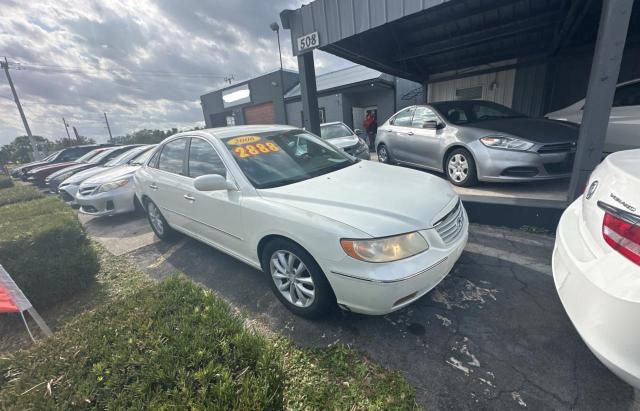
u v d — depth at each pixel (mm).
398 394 1550
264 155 2740
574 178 2967
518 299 2195
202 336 1403
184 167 3164
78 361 1333
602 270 1274
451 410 1450
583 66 7047
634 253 1173
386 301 1731
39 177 11180
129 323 1531
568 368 1614
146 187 3791
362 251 1729
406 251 1762
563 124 4332
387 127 6246
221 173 2654
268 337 2049
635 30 5855
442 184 2488
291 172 2637
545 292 2254
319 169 2771
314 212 1960
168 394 1134
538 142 3797
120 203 5242
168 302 1699
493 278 2471
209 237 2975
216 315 1556
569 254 1568
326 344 1939
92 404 1147
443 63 8539
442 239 1929
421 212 1942
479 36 6184
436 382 1601
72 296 2891
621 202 1291
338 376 1696
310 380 1687
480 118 5023
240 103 19031
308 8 4527
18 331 2455
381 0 3766
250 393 1116
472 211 3568
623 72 6352
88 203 5086
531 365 1648
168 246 3912
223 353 1311
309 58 4945
